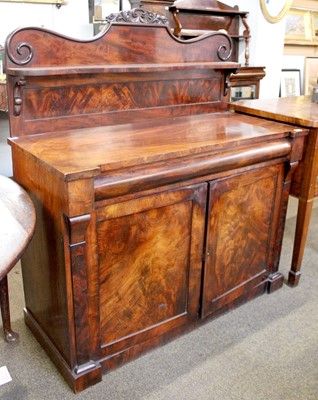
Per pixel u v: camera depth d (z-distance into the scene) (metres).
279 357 1.65
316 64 4.58
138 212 1.39
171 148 1.42
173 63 1.88
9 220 1.03
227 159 1.54
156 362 1.60
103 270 1.38
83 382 1.45
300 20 4.34
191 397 1.45
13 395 1.44
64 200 1.19
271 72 4.04
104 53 1.68
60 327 1.45
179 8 3.41
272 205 1.87
